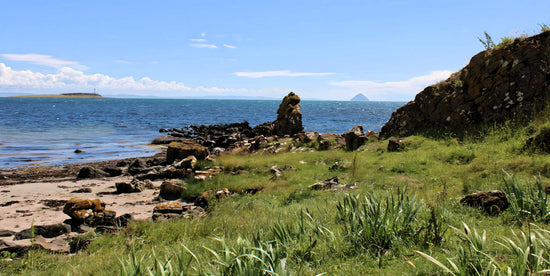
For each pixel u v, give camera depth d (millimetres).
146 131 48500
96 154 27266
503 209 6066
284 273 3557
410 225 5043
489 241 4457
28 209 11031
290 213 7453
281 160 18203
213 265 4316
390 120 20750
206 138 42031
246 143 29141
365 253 4543
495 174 9578
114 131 46906
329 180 12258
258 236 4918
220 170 16750
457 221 5551
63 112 89125
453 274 3271
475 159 11758
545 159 9766
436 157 13336
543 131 11211
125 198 12945
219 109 143125
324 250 4719
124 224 9000
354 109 153250
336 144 22719
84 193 13758
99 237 7758
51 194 13469
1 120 57000
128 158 24594
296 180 13500
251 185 13109
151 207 11523
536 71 14242
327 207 7480
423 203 6469
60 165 21422
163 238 7160
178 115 92250
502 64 15289
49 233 8336
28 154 26125
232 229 6902
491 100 15297
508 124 13977
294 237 5375
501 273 3246
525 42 15000
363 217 5156
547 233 4500
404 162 13273
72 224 9227
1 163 22141
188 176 16234
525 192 6195
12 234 8328
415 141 16406
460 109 16375
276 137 27953
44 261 6387
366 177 12070
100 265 5457
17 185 15352
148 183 15305
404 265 4070
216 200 11102
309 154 19453
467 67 17375
